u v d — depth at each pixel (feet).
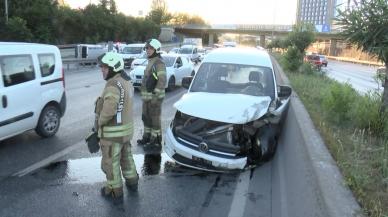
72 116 34.68
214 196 18.38
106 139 17.20
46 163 22.04
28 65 25.12
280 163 21.90
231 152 20.51
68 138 27.27
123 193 18.30
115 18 223.92
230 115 20.89
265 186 19.72
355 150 16.98
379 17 21.31
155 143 26.18
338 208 11.17
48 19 156.25
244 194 18.67
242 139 20.84
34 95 25.35
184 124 21.67
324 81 56.80
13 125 23.76
